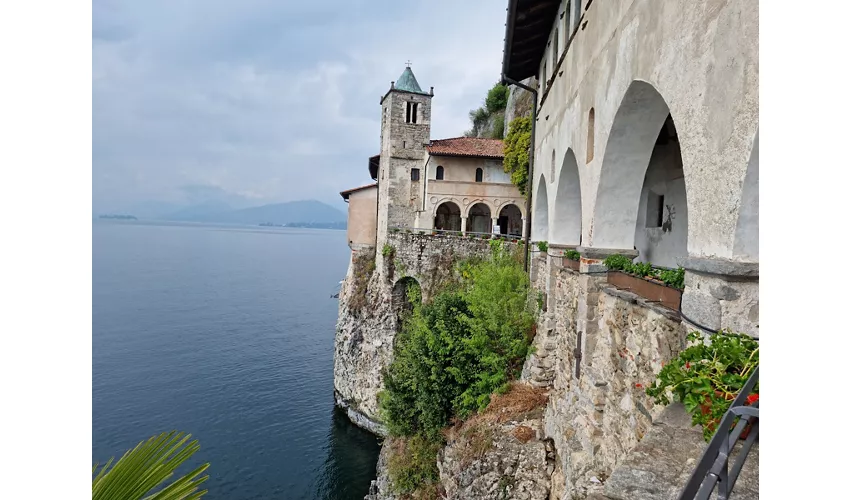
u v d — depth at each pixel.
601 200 7.88
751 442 2.21
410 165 33.19
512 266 19.83
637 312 6.33
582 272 8.52
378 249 33.44
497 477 11.24
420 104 33.44
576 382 9.26
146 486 3.27
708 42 4.07
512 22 13.94
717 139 3.89
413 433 19.23
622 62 6.56
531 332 16.36
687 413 3.82
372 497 20.33
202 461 26.86
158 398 35.19
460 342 17.39
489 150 33.44
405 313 30.77
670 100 4.91
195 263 138.12
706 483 2.06
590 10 8.76
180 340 51.06
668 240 12.08
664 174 12.33
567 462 9.23
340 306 36.00
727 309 3.77
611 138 7.25
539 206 17.19
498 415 13.47
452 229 38.78
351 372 32.03
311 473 25.78
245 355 46.16
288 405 34.12
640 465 3.18
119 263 129.75
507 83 18.44
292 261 157.88
